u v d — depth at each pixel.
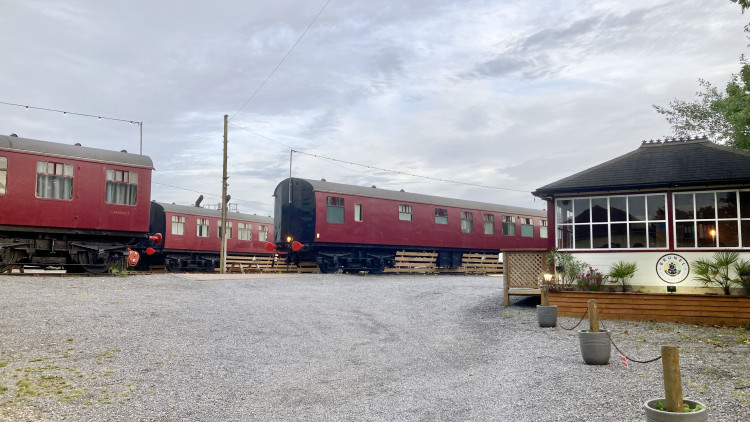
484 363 8.59
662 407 4.85
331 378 7.80
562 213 13.67
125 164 18.52
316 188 23.06
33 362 7.92
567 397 6.52
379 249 25.91
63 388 6.88
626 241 12.91
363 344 9.98
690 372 7.38
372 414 6.24
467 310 13.57
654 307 11.97
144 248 26.92
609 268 12.97
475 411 6.23
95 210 17.77
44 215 16.75
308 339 10.24
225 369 8.14
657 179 12.46
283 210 23.86
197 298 14.10
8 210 16.08
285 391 7.17
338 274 22.73
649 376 7.31
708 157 12.77
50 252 17.91
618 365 8.03
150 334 9.95
